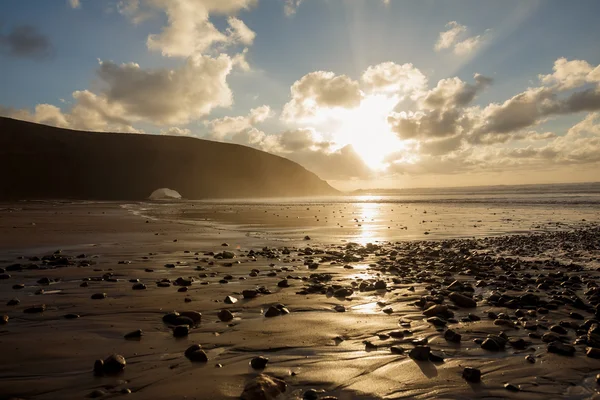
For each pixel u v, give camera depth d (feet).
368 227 74.38
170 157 416.46
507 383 12.03
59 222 73.92
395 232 66.28
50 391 10.74
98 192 329.72
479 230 69.92
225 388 11.11
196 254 39.40
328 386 11.67
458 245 51.42
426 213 116.67
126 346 14.49
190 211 130.41
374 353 14.39
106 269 30.50
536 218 95.45
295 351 14.46
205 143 474.08
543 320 19.04
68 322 17.33
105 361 12.37
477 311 20.77
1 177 293.43
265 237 56.95
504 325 17.98
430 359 13.84
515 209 130.00
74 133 389.39
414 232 66.49
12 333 15.72
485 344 15.15
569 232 66.39
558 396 11.25
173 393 10.76
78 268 30.73
